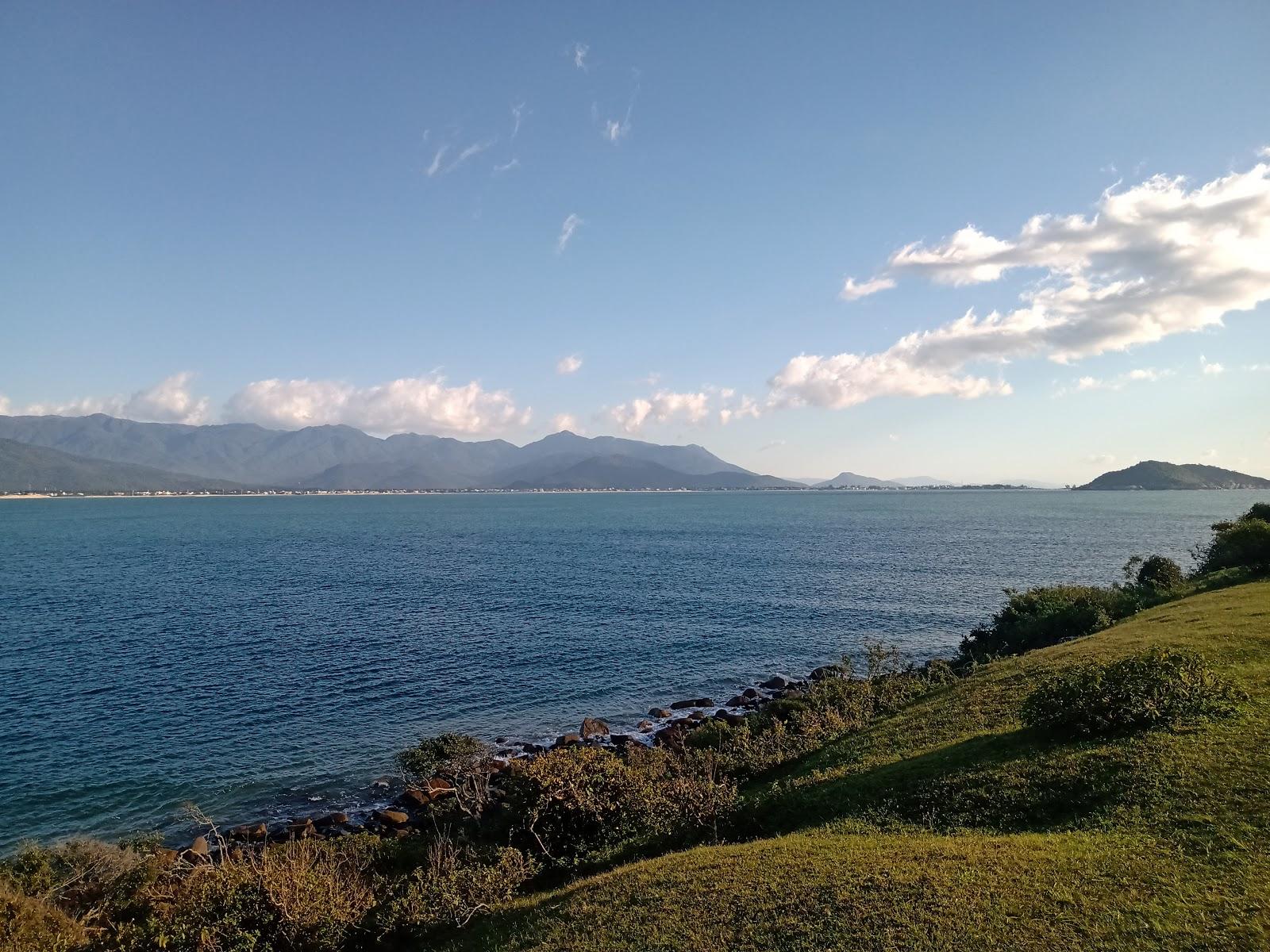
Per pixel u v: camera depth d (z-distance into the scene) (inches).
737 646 2134.6
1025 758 683.4
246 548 5172.2
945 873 495.8
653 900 543.8
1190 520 7391.7
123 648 2068.2
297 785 1198.9
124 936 609.0
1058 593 1803.6
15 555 4542.3
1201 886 431.8
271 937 617.3
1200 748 602.2
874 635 2245.3
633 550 4990.2
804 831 663.8
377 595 3041.3
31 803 1126.4
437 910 652.1
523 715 1560.0
